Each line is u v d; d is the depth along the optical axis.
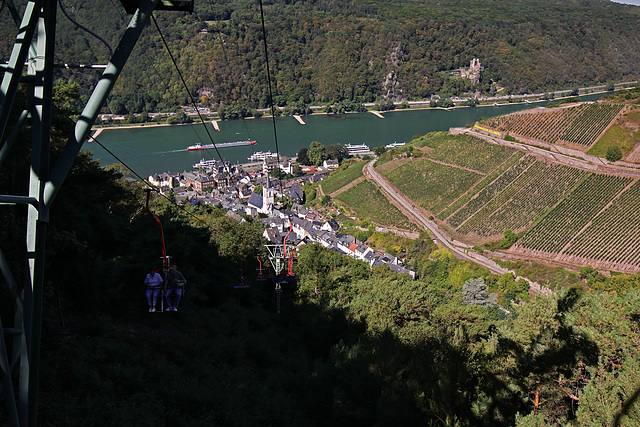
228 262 41.03
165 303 25.19
